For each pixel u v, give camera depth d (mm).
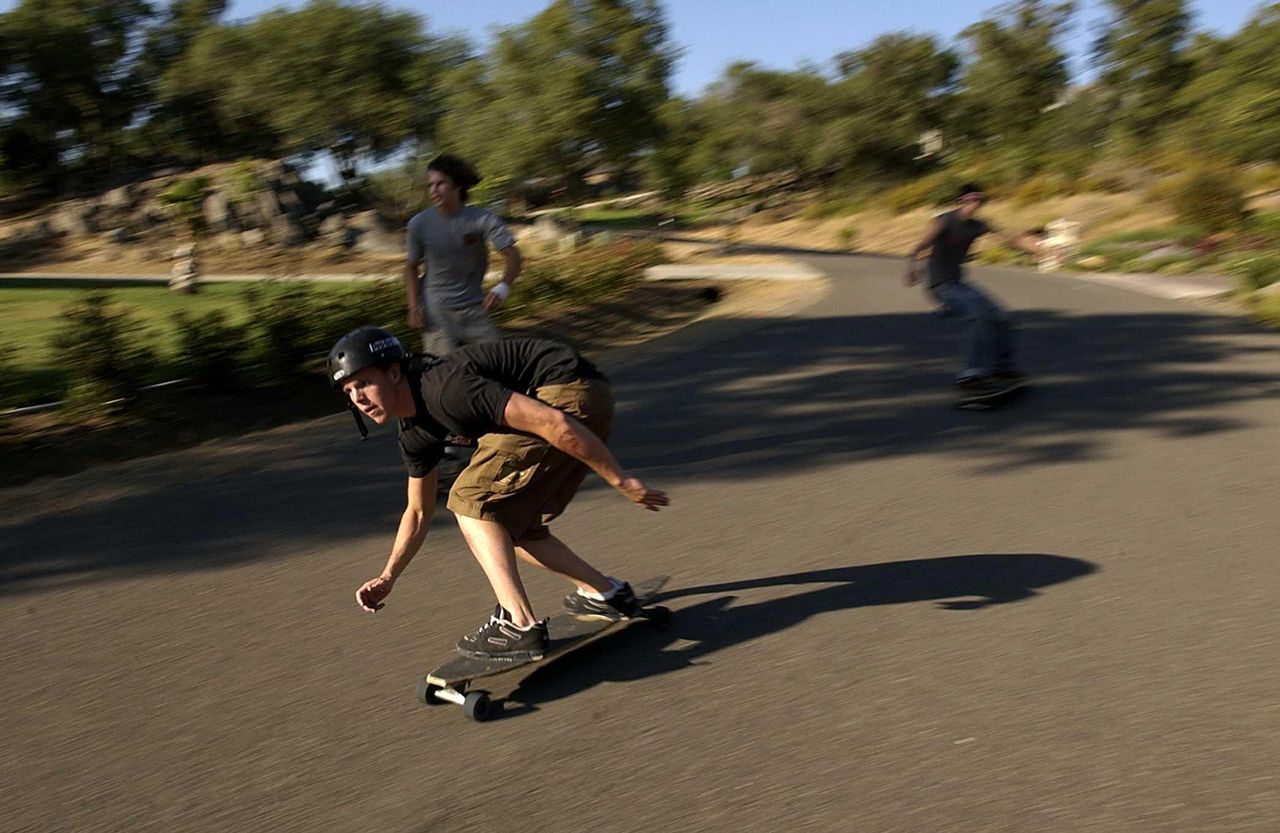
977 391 7410
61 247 37344
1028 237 7449
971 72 57844
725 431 7352
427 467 3732
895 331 11141
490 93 30750
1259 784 2883
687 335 12016
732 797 2994
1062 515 5203
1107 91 43156
